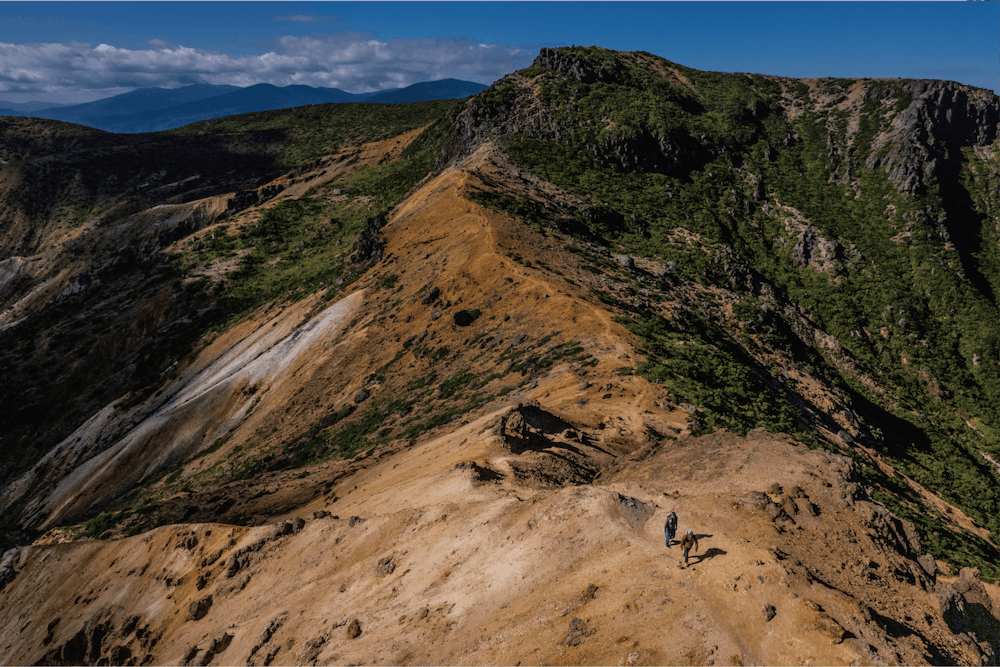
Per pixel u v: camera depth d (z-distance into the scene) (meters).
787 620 18.20
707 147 138.38
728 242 113.44
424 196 114.00
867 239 119.62
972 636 19.91
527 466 34.84
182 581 41.66
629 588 20.83
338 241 142.00
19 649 45.41
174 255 149.00
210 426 83.25
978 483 60.50
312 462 60.16
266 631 30.31
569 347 57.53
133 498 74.19
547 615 21.16
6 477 105.06
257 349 99.75
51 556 51.12
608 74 156.00
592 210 109.00
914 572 23.53
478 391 56.91
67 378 120.06
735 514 24.67
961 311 104.62
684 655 17.75
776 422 45.19
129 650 38.59
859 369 91.81
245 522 47.03
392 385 68.44
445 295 78.38
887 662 16.80
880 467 51.81
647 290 80.31
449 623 23.28
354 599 29.27
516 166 124.12
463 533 28.95
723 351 59.84
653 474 32.25
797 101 160.25
